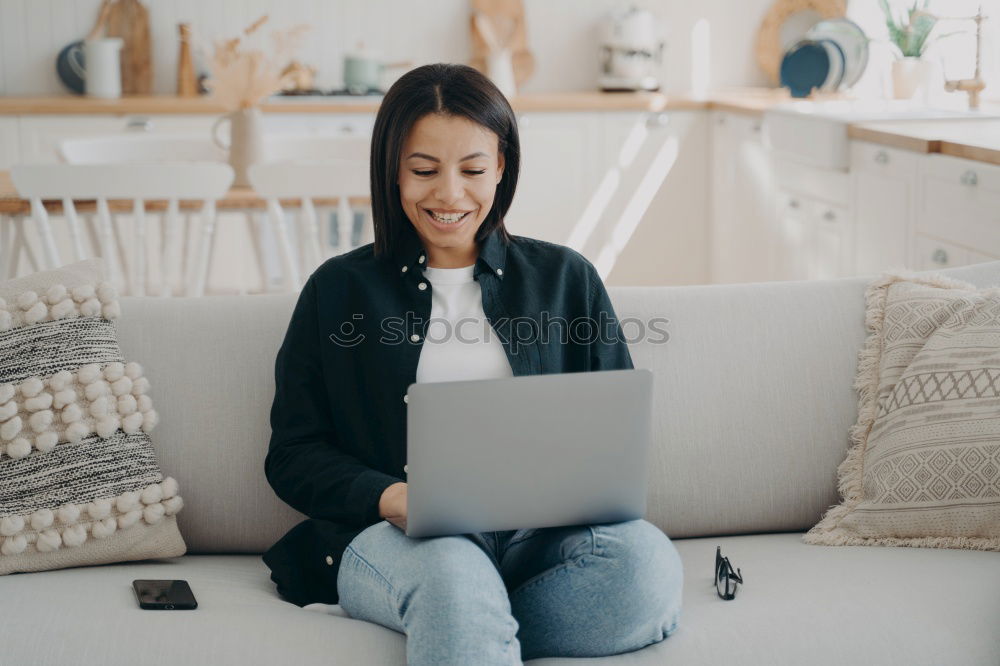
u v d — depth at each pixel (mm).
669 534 1967
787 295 2072
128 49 5195
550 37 5453
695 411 1974
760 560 1792
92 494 1730
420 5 5371
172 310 1968
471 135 1657
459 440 1430
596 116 5059
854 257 3865
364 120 4883
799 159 4223
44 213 2988
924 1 4578
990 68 4312
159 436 1891
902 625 1536
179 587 1617
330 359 1744
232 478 1893
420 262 1769
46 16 5191
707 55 5492
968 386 1813
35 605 1553
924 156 3338
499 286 1777
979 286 2066
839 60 4660
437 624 1371
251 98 3430
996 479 1756
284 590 1709
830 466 1979
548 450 1458
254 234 3680
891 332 1985
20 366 1746
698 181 5176
